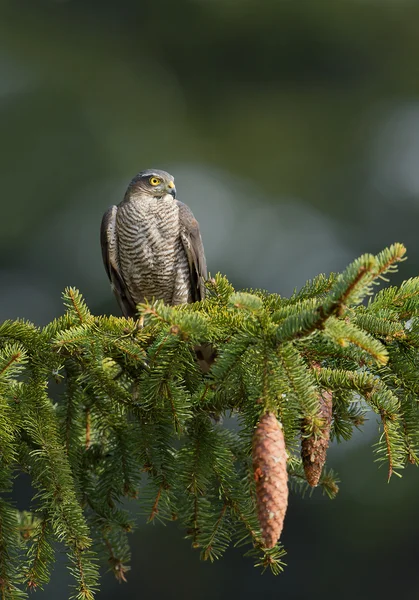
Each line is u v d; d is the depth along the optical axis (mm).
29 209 16953
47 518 4547
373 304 4758
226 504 4711
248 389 4398
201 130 20625
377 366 4555
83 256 16562
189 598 13117
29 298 16094
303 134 20953
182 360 4477
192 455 4734
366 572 13172
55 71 19391
